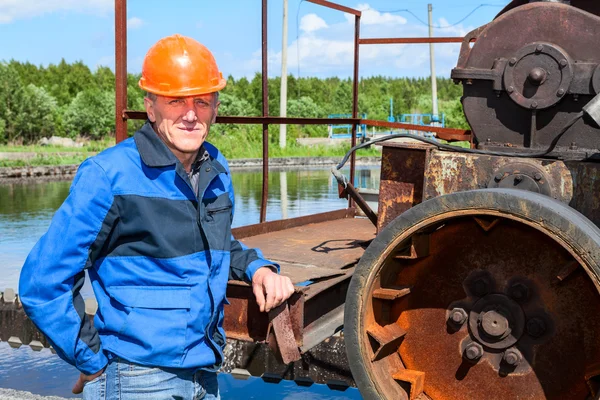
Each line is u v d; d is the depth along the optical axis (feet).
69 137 179.11
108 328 7.23
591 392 8.34
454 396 9.38
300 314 9.16
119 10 13.23
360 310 8.96
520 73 10.32
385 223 10.97
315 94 253.65
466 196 8.38
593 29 9.96
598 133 9.98
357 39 20.71
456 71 10.79
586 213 9.18
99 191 6.97
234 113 177.88
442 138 15.94
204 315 7.40
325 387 16.48
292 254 13.51
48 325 6.89
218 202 7.82
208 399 7.89
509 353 8.90
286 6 113.91
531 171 9.47
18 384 17.08
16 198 72.02
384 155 10.97
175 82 7.24
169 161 7.27
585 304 8.57
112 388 7.25
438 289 9.55
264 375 17.15
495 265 9.16
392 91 319.27
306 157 131.64
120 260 7.25
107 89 237.86
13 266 34.14
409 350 9.71
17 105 165.48
